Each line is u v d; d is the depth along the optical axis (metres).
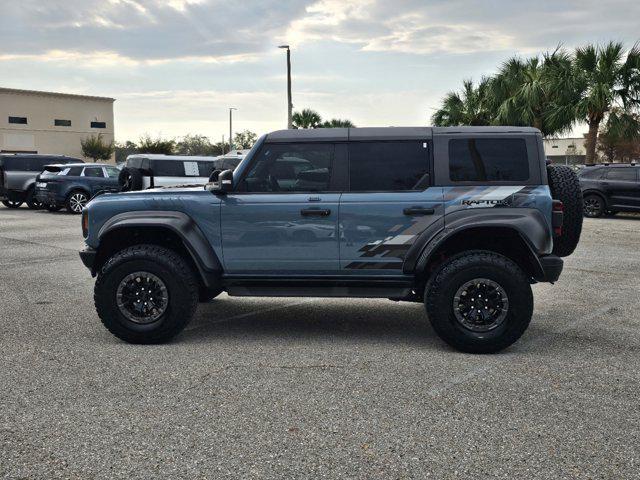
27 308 6.97
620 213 19.91
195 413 3.91
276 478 3.11
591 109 23.52
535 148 5.30
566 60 24.62
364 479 3.10
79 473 3.16
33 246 12.25
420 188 5.35
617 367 4.87
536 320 6.46
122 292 5.42
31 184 21.42
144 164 17.55
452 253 5.58
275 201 5.44
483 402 4.11
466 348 5.21
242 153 18.89
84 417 3.85
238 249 5.50
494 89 27.09
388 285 5.45
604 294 7.80
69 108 65.19
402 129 5.45
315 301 7.51
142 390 4.32
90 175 19.97
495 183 5.29
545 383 4.49
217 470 3.19
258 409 3.98
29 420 3.80
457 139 5.36
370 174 5.43
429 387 4.39
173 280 5.39
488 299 5.18
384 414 3.90
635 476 3.14
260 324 6.29
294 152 5.48
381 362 4.98
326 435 3.60
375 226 5.34
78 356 5.13
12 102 61.56
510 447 3.45
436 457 3.33
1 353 5.21
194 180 18.05
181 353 5.22
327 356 5.14
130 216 5.52
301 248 5.44
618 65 23.11
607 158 46.84
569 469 3.21
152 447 3.44
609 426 3.73
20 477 3.12
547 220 5.23
